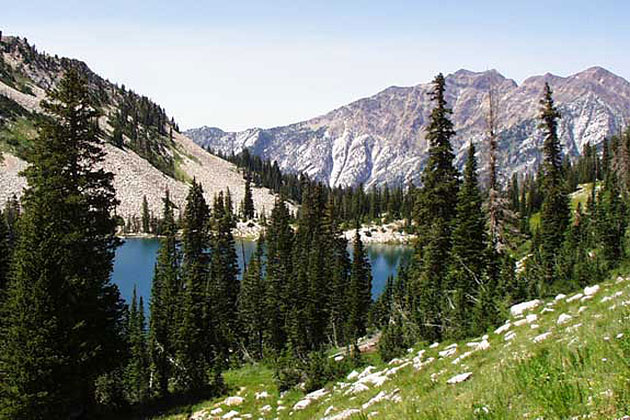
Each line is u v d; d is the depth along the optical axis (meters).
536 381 9.24
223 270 61.38
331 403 20.11
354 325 53.06
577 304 19.05
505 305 26.59
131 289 89.94
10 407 21.91
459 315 25.81
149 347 40.31
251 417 23.73
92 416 26.98
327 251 69.94
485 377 12.22
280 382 27.45
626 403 7.27
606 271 30.45
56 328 23.61
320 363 26.47
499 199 37.78
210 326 48.78
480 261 36.34
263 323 53.28
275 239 74.19
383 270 115.44
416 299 36.94
